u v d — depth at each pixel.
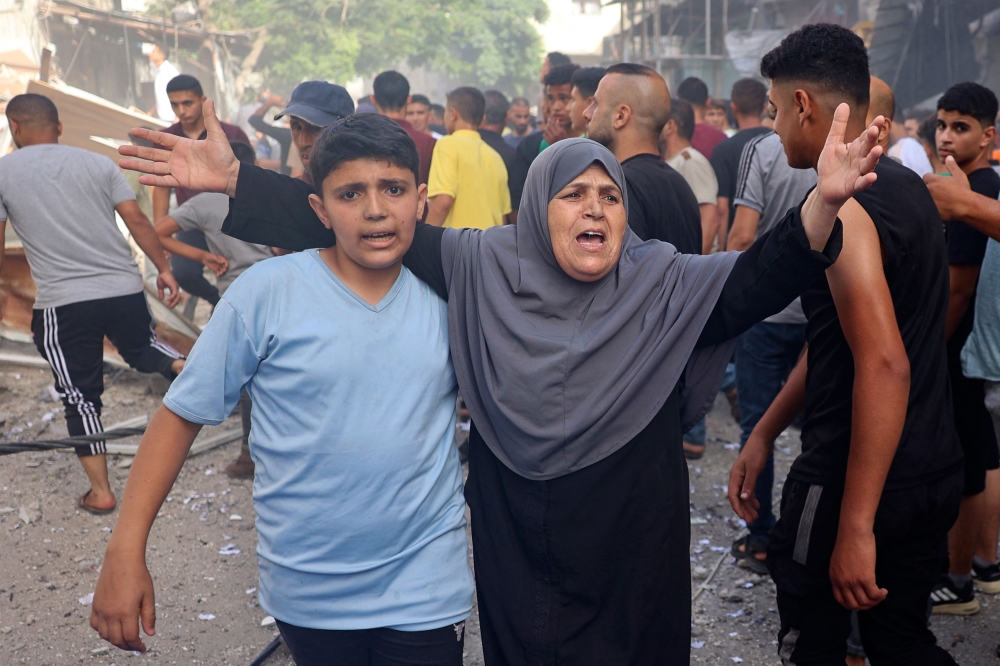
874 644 2.10
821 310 1.97
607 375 1.76
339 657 1.83
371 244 1.70
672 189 2.85
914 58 14.16
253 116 7.08
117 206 4.07
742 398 3.67
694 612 3.18
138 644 1.67
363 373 1.73
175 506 4.07
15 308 5.88
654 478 1.80
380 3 29.23
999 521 3.17
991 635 2.94
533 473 1.80
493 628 1.88
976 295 2.81
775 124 2.00
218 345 1.71
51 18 20.05
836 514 1.94
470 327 1.84
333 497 1.73
